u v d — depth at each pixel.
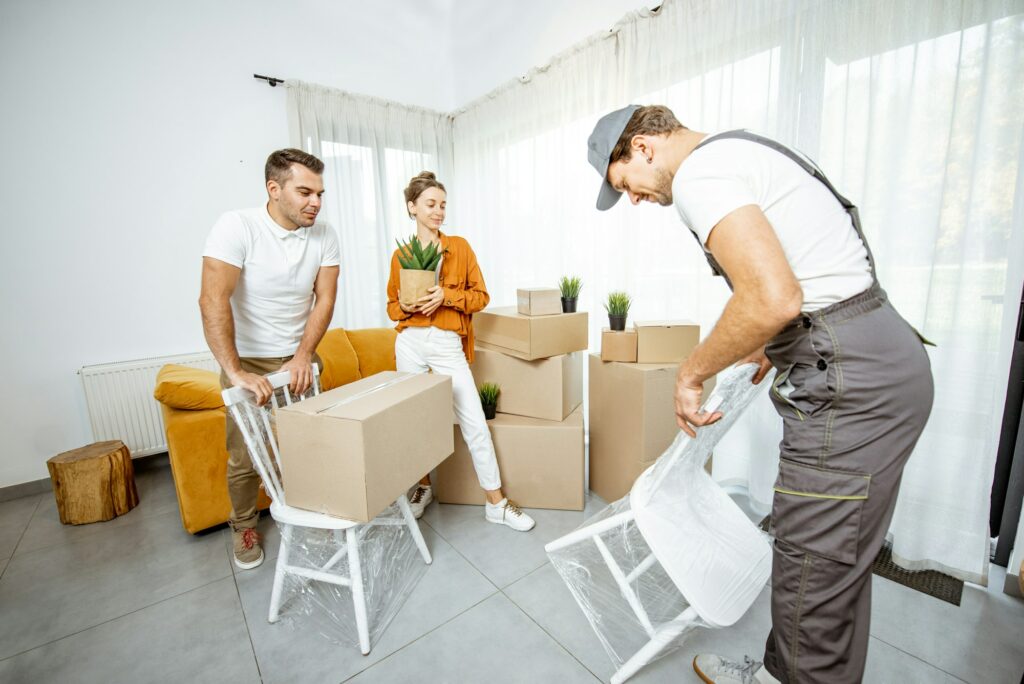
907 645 1.29
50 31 2.28
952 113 1.40
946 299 1.46
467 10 3.44
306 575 1.37
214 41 2.71
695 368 0.88
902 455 0.81
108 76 2.43
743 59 1.90
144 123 2.54
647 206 2.32
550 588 1.56
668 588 1.33
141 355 2.63
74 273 2.43
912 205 1.51
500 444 1.99
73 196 2.39
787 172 0.80
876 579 1.56
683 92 2.12
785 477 0.88
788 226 0.80
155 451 2.60
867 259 0.87
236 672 1.26
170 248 2.67
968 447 1.47
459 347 1.85
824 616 0.85
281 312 1.67
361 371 2.96
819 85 1.69
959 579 1.54
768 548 1.33
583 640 1.34
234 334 1.49
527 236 3.10
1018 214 1.34
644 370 1.71
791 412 0.87
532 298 1.90
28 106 2.26
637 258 2.41
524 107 3.00
